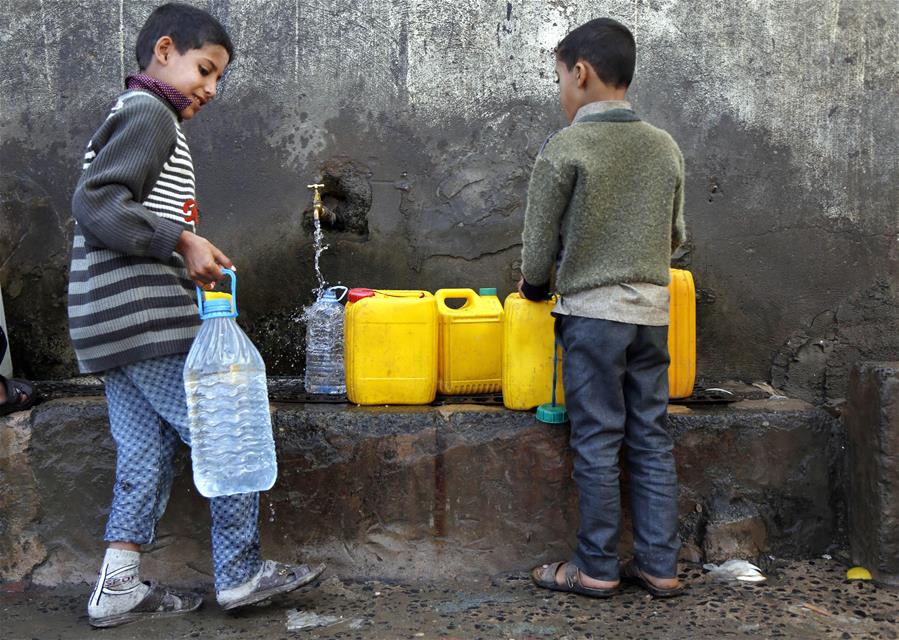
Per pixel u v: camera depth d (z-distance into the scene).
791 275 3.10
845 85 3.04
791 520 2.69
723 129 3.06
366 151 3.08
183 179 2.19
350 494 2.63
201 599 2.44
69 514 2.63
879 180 3.06
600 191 2.29
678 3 3.02
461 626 2.30
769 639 2.20
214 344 2.18
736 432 2.65
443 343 2.82
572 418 2.45
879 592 2.46
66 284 3.11
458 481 2.63
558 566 2.53
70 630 2.30
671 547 2.42
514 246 3.13
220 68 2.22
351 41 3.05
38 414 2.62
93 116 3.06
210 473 2.20
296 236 3.12
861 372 2.56
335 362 2.92
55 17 3.03
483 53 3.05
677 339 2.77
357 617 2.36
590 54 2.33
